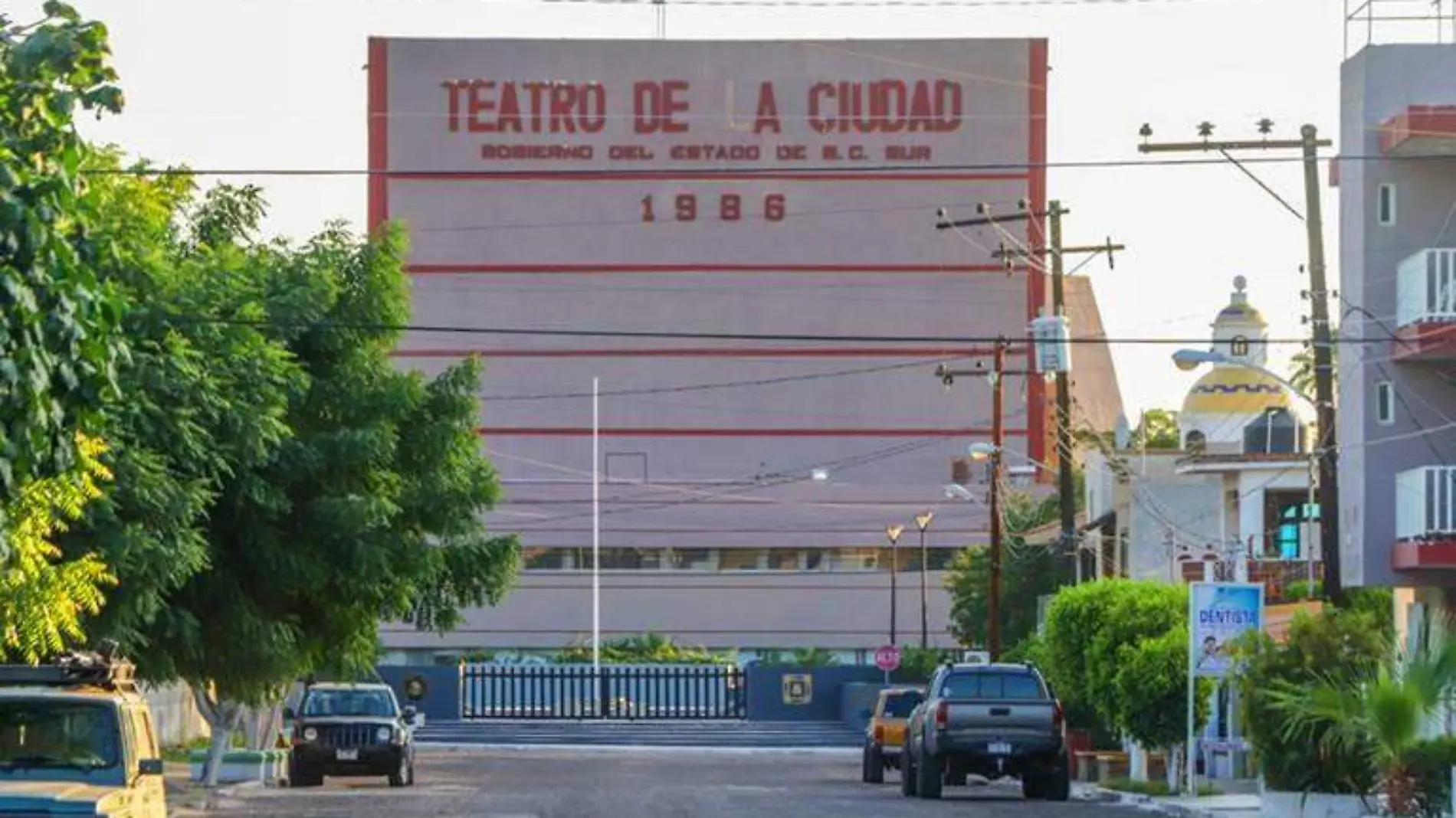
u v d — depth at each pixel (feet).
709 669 350.43
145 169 127.65
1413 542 163.94
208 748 193.98
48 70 57.88
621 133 437.17
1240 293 360.07
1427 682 113.60
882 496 428.97
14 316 54.75
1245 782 160.76
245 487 124.77
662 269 434.30
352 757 174.50
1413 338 163.32
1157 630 166.61
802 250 434.30
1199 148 171.94
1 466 56.54
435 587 153.17
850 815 131.13
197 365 113.19
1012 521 365.40
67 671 69.56
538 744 303.48
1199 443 317.01
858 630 427.33
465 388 149.79
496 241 434.71
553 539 428.97
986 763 147.33
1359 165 170.40
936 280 432.66
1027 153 434.30
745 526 428.97
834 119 436.35
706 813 134.51
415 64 437.58
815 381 433.07
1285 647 124.98
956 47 436.35
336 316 142.41
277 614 135.95
